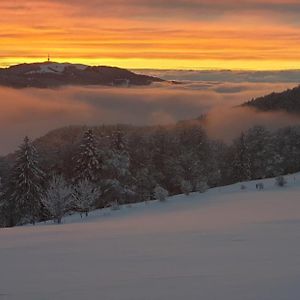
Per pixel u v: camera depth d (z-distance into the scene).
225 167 77.62
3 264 9.83
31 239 15.20
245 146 74.00
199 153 76.94
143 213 35.88
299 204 32.75
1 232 19.09
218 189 53.41
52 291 7.17
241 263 8.95
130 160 66.69
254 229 15.72
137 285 7.35
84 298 6.71
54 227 22.52
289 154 80.19
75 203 45.22
